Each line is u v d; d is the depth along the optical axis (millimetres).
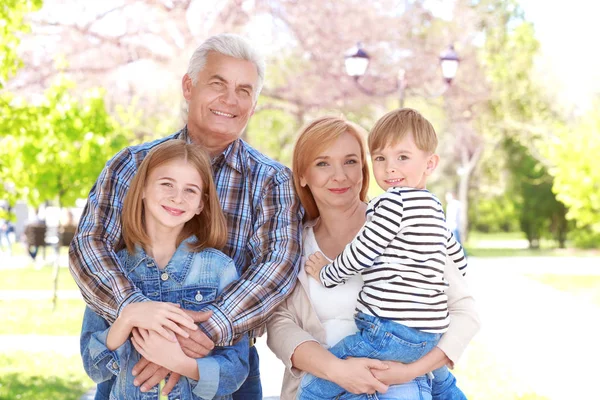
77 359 7898
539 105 31547
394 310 3010
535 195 32312
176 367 2859
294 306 3305
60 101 10922
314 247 3418
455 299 3264
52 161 10781
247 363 3166
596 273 18328
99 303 3008
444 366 3402
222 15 20750
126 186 3338
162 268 3164
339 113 3531
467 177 34875
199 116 3443
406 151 3203
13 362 7695
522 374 7410
